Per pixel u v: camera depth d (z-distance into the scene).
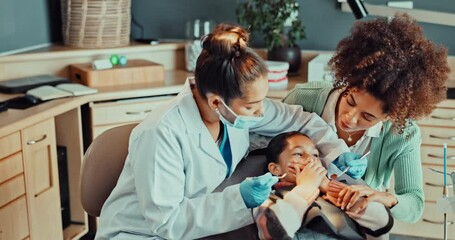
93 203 1.59
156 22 3.46
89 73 2.87
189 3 3.39
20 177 2.36
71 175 2.83
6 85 2.71
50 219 2.59
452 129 2.76
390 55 1.43
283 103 1.70
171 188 1.32
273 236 1.24
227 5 3.34
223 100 1.32
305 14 3.29
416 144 1.65
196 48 3.21
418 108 1.47
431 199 2.87
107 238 1.42
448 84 2.94
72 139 2.76
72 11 3.06
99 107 2.77
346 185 1.39
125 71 2.93
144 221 1.38
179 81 3.03
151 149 1.32
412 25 1.49
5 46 2.89
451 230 2.87
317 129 1.59
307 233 1.29
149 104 2.87
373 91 1.44
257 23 3.09
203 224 1.29
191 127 1.40
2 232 2.29
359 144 1.68
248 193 1.28
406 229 2.94
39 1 3.11
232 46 1.29
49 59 2.99
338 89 1.63
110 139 1.60
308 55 3.28
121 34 3.18
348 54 1.51
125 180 1.43
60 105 2.54
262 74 1.30
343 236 1.29
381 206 1.34
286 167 1.44
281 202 1.29
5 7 2.86
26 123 2.31
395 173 1.65
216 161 1.45
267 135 1.64
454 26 3.07
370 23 1.51
